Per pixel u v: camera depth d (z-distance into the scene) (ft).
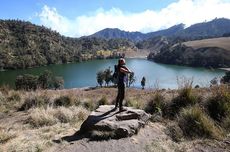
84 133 16.29
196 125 15.07
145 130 16.69
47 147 13.84
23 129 18.38
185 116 16.17
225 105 17.69
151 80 279.49
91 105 26.48
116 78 18.25
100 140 14.88
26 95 29.99
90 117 17.02
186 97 20.13
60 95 28.32
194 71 358.02
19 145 13.73
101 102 26.71
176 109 20.02
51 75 190.70
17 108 26.66
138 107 22.47
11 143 14.15
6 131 16.57
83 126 16.62
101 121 16.31
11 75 318.45
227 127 15.37
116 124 15.99
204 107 18.44
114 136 15.23
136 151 13.19
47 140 14.82
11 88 35.81
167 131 16.11
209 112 17.94
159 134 15.96
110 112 17.98
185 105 19.77
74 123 19.39
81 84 266.98
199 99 19.86
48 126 18.69
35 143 13.97
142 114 18.01
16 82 162.91
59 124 18.95
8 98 30.12
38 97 27.48
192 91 20.54
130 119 17.26
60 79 197.47
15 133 16.30
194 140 14.03
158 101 21.29
